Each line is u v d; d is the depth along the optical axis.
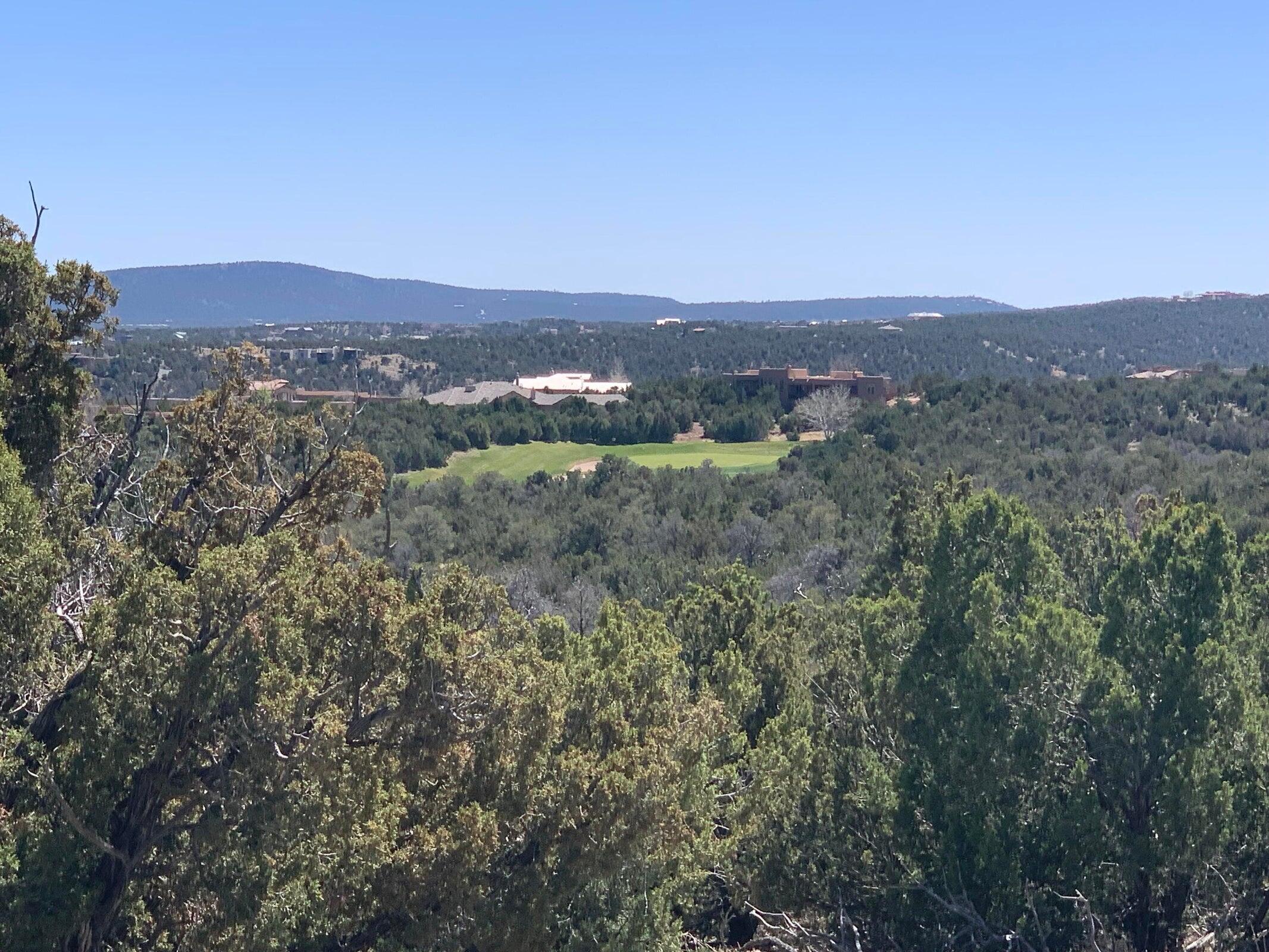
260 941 12.42
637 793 14.69
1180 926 16.66
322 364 175.50
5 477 13.17
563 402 119.88
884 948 17.45
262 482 20.19
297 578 13.32
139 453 20.08
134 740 12.69
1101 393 98.31
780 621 32.38
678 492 81.25
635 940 16.20
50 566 13.73
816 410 115.75
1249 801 16.45
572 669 17.53
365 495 20.53
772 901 18.69
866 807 18.09
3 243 16.33
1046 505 57.47
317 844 13.09
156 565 16.78
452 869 13.88
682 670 22.42
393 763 13.66
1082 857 16.14
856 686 22.95
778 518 70.69
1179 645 16.27
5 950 11.87
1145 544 17.44
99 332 18.06
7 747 12.38
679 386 133.38
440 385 175.12
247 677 12.49
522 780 14.95
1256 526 49.00
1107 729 16.36
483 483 85.44
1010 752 16.41
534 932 14.51
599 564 67.25
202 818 12.61
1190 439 83.56
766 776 19.81
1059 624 16.62
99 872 12.84
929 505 32.38
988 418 93.25
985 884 16.19
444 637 13.69
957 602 17.92
